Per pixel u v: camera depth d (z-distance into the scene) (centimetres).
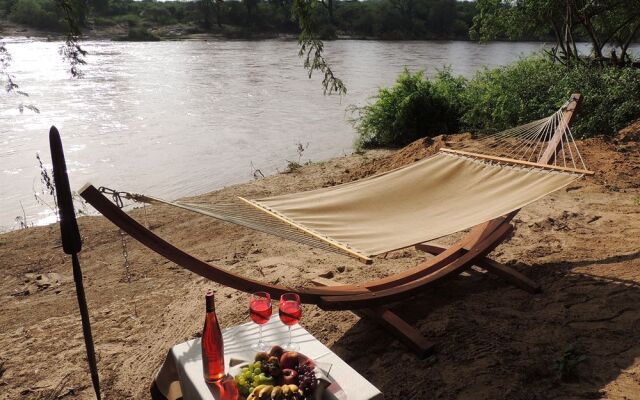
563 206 600
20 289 519
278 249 574
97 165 1202
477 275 442
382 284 381
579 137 936
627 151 776
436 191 418
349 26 6138
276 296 319
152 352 390
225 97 2256
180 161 1233
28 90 2367
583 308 356
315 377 221
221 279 296
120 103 2088
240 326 282
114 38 5447
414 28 6206
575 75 1026
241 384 221
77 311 464
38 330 432
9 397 350
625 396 260
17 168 1177
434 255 502
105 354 391
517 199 369
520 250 485
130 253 599
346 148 1332
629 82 952
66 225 221
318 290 344
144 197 273
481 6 1430
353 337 374
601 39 1504
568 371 284
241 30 5856
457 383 299
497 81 1158
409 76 1298
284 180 897
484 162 442
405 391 305
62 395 349
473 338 340
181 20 5822
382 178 438
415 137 1240
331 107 2008
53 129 212
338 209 387
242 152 1314
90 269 559
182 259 281
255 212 353
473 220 346
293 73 3098
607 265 421
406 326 351
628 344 307
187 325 422
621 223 527
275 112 1909
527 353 314
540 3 1252
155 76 2947
